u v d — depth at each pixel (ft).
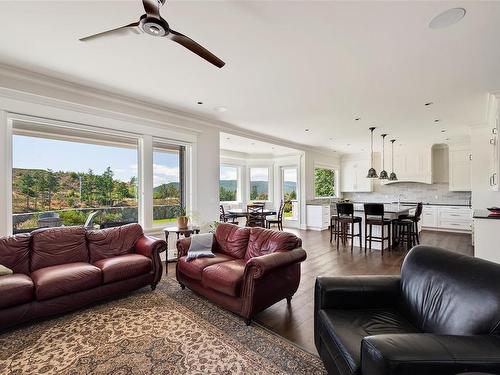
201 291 9.36
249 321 7.73
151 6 4.84
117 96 12.07
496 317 3.95
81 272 8.54
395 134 20.31
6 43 7.77
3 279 7.54
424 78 10.07
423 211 24.95
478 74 9.71
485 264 4.73
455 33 7.10
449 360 3.24
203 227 16.06
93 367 5.91
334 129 18.66
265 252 9.52
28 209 10.52
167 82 10.62
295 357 6.26
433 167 25.53
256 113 14.87
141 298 9.68
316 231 24.95
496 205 16.28
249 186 28.02
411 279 5.76
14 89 9.57
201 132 16.01
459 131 19.17
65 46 7.93
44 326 7.66
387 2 5.90
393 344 3.50
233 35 7.27
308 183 26.48
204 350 6.53
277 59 8.63
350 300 5.83
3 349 6.58
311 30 7.02
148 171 13.78
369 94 11.80
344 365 4.25
